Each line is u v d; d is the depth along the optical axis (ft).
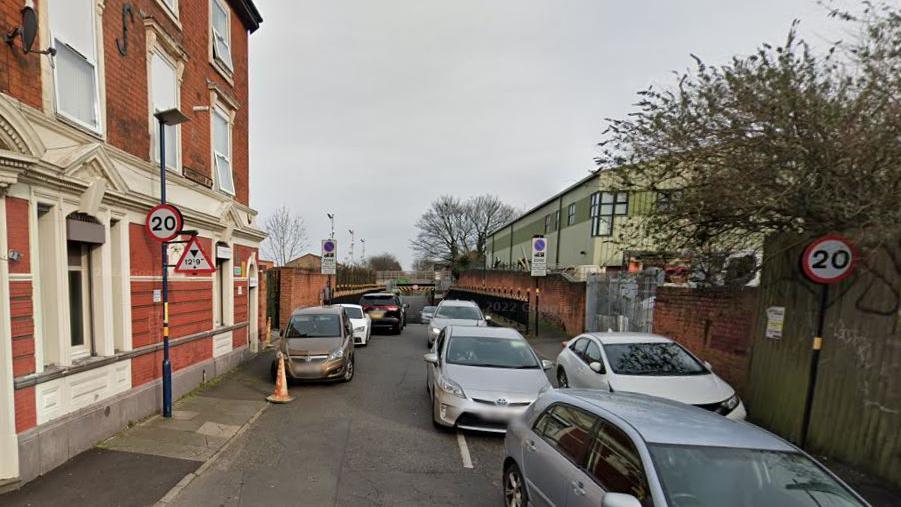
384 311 62.49
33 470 14.75
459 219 213.25
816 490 8.79
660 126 21.21
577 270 79.87
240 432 20.74
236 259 36.99
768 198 18.37
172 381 24.88
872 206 16.21
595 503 9.40
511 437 14.07
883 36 15.84
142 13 23.25
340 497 14.66
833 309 17.44
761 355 21.97
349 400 26.84
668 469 8.79
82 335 19.04
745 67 18.84
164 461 16.85
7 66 14.56
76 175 17.16
